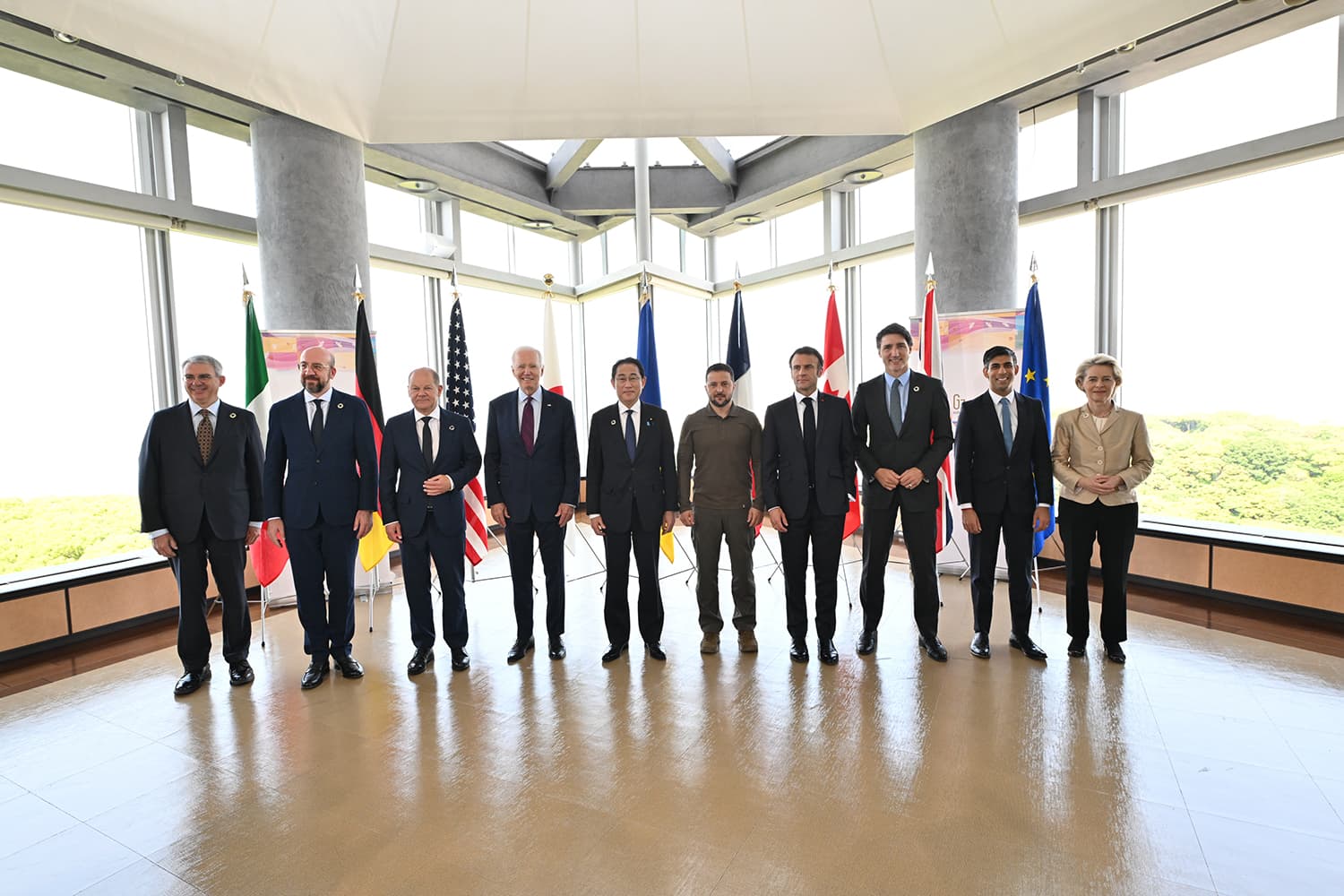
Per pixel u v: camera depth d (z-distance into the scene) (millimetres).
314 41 3010
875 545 3355
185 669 3219
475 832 2041
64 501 4180
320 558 3283
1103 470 3156
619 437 3457
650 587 3463
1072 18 2842
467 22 3289
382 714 2887
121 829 2111
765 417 3396
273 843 2018
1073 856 1852
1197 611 3930
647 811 2125
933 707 2791
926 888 1742
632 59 3459
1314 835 1918
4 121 4008
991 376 3312
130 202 4340
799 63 3490
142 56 2545
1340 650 3324
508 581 5254
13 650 3705
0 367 3904
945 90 3381
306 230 4828
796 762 2393
